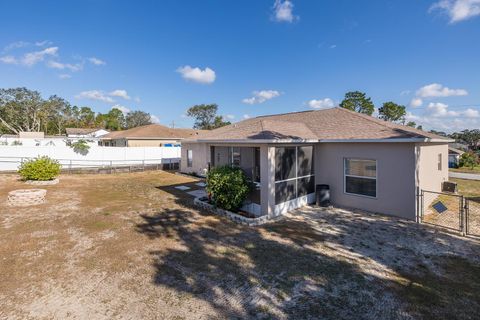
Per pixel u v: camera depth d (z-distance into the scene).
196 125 66.94
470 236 7.09
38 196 10.52
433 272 5.21
